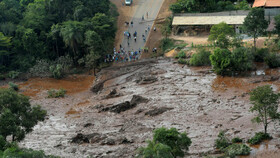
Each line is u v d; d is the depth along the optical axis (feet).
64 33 311.68
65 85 295.07
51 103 257.14
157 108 217.77
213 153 150.82
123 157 154.51
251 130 170.60
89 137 186.19
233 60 260.83
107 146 172.04
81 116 226.58
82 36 317.63
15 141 139.74
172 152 124.77
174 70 287.28
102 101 249.55
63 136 193.67
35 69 311.88
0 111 149.79
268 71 262.67
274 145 151.23
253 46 286.05
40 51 329.31
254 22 271.28
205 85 250.16
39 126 213.05
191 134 175.63
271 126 172.24
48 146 176.65
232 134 169.17
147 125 195.83
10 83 285.84
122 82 281.13
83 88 287.69
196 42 327.06
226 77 260.83
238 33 304.91
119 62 321.32
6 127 141.49
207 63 288.92
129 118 212.64
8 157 109.40
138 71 296.92
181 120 197.67
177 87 251.39
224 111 203.10
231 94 228.84
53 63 321.32
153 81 269.03
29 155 114.73
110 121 211.82
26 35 322.34
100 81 288.30
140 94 247.50
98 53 309.22
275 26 282.15
